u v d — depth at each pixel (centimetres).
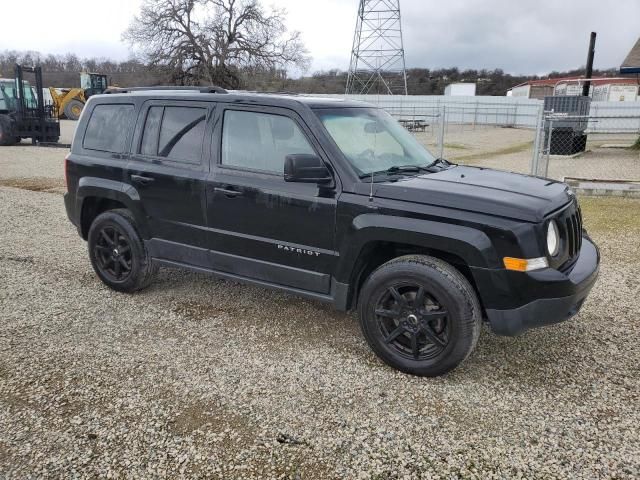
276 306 482
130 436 295
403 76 4850
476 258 329
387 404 328
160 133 466
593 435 298
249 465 273
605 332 431
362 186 365
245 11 4516
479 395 339
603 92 4594
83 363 374
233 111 426
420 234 341
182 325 439
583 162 1650
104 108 512
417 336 355
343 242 371
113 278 507
